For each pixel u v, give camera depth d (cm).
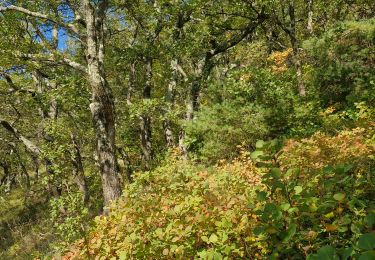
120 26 2019
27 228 1897
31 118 1983
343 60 1271
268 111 1141
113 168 1134
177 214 416
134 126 1972
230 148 1158
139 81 2000
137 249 374
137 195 589
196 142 1317
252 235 341
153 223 429
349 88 1259
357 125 892
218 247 335
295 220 290
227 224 339
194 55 1647
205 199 442
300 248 305
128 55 1558
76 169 1731
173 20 1600
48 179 1447
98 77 1147
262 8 1620
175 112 1408
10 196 2903
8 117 1919
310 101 1314
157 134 2255
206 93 1484
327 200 300
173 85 1714
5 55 1269
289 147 679
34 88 1806
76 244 458
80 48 1772
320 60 1343
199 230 373
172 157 1133
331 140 680
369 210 279
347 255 177
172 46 1569
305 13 2462
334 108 1240
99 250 423
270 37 2347
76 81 1390
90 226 505
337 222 284
